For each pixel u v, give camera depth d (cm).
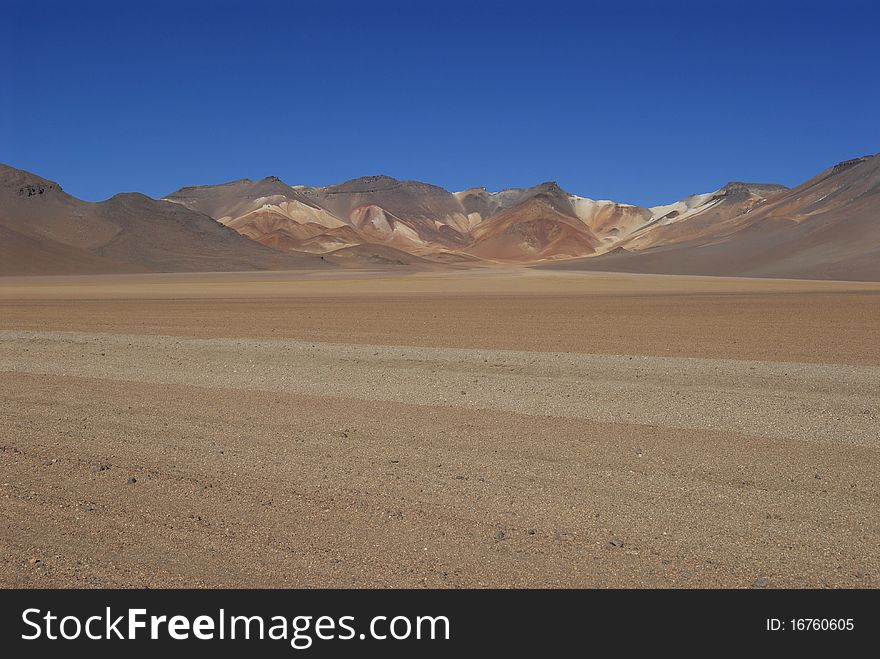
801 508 781
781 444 1030
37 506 812
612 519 755
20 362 1980
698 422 1168
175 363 1922
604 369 1748
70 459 988
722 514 766
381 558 676
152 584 641
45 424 1197
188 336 2770
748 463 939
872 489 838
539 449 1010
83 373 1759
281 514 779
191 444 1057
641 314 4184
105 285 10919
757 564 658
